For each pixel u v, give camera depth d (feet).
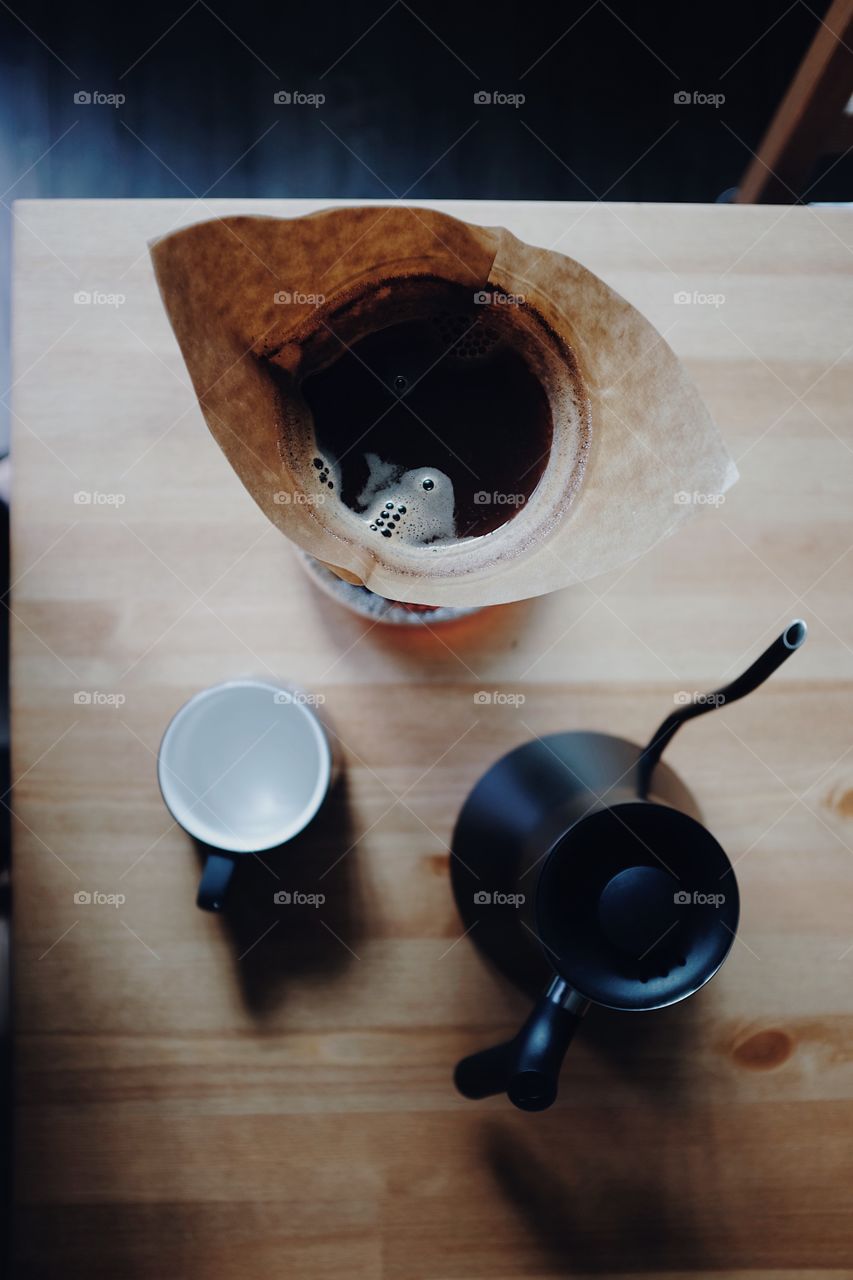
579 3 4.65
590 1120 2.56
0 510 2.99
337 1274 2.52
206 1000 2.57
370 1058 2.56
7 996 3.07
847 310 2.69
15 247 2.65
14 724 2.61
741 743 2.64
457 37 4.64
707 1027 2.59
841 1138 2.56
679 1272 2.53
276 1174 2.54
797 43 4.60
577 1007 2.04
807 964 2.60
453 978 2.57
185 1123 2.55
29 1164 2.53
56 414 2.64
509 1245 2.53
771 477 2.67
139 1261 2.52
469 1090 2.29
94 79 4.62
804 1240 2.53
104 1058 2.56
